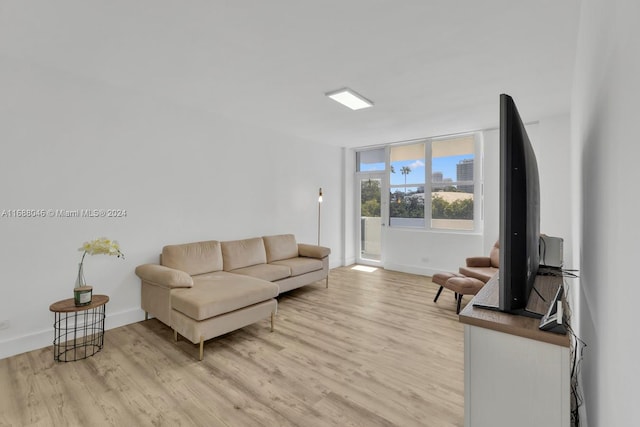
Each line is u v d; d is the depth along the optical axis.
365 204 6.50
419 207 5.70
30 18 2.01
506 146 1.29
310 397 2.03
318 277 4.61
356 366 2.42
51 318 2.76
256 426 1.76
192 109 3.81
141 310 3.35
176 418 1.82
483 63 2.58
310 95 3.35
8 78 2.53
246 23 2.05
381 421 1.81
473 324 1.25
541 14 1.91
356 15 1.95
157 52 2.45
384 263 6.11
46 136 2.72
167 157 3.58
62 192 2.82
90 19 2.02
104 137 3.07
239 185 4.40
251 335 3.00
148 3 1.85
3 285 2.52
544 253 2.32
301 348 2.72
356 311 3.67
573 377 1.65
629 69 0.70
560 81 2.93
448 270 5.28
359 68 2.69
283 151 5.09
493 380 1.22
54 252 2.78
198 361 2.49
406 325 3.24
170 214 3.62
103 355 2.57
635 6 0.65
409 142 5.75
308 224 5.59
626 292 0.72
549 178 4.05
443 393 2.08
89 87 2.96
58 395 2.02
